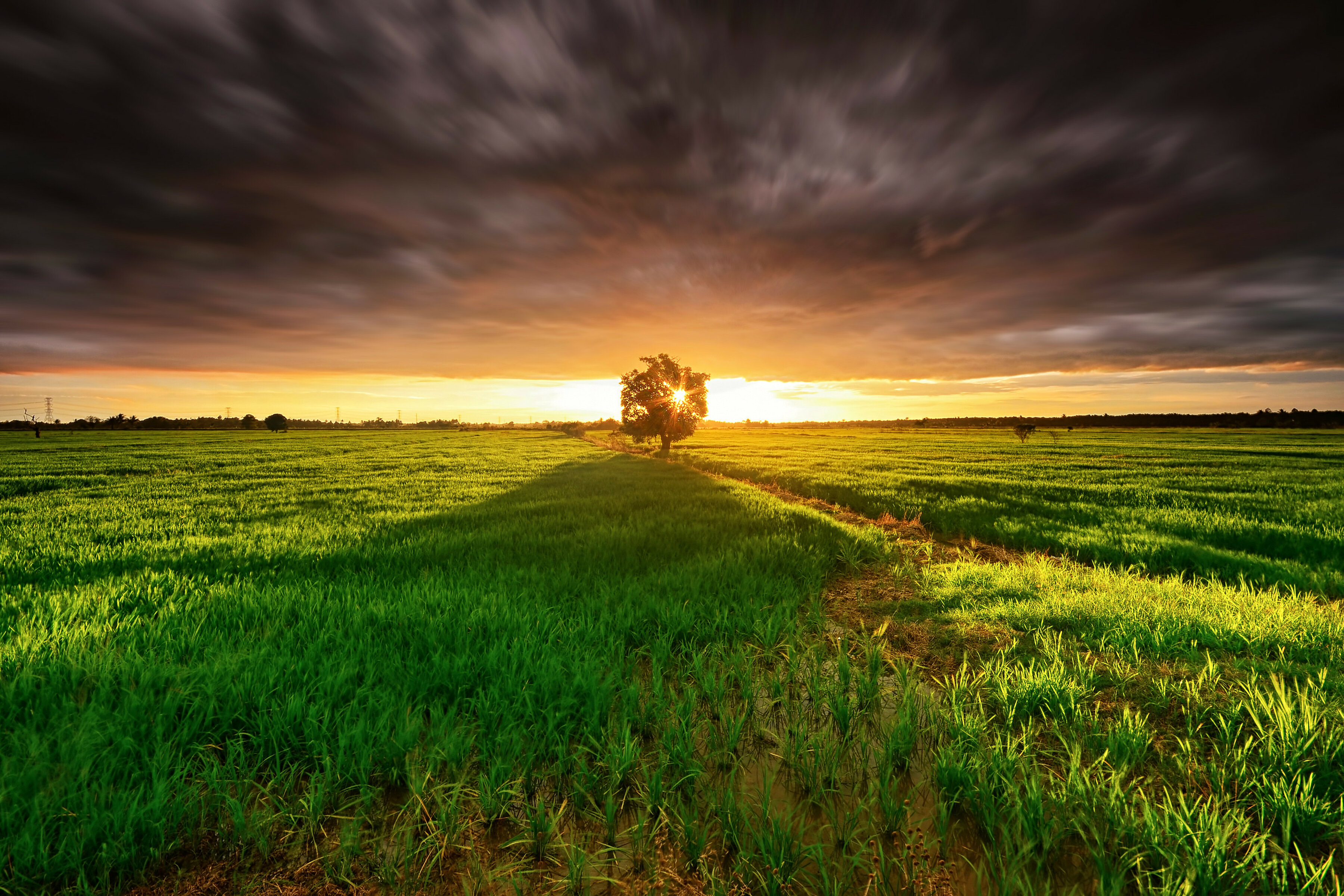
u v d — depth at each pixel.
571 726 3.70
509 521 12.51
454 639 5.16
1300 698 3.67
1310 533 10.53
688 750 3.43
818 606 6.62
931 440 69.94
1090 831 2.75
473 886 2.56
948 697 4.23
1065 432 91.06
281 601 6.25
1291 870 2.54
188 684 4.05
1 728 3.50
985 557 10.22
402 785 3.25
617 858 2.75
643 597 6.54
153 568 8.21
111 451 46.69
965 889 2.51
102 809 2.80
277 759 3.32
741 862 2.62
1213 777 3.11
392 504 15.91
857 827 2.88
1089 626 5.65
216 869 2.63
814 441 68.81
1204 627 5.31
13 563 8.52
